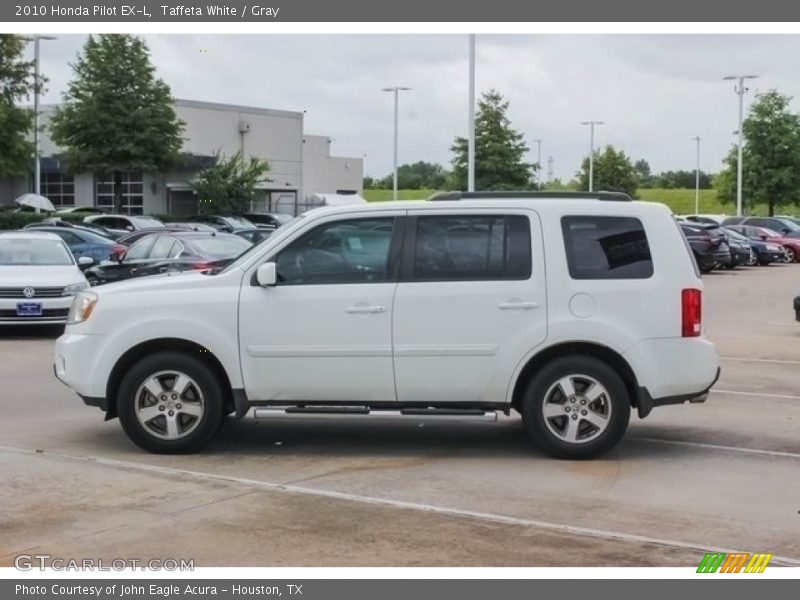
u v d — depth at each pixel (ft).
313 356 26.21
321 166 251.39
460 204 26.40
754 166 205.36
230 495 22.98
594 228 26.30
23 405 34.04
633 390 26.55
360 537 20.01
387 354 26.07
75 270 54.13
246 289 26.45
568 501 22.79
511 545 19.62
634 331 25.88
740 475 25.26
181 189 183.62
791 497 23.29
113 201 182.09
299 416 26.86
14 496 22.77
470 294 25.95
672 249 26.27
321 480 24.48
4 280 51.29
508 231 26.27
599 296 25.90
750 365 44.86
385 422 31.73
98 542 19.65
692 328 26.12
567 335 25.84
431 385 26.14
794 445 28.73
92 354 26.66
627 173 281.33
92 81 161.07
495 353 25.98
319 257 26.55
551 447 26.32
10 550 19.21
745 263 134.00
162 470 25.23
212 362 26.84
